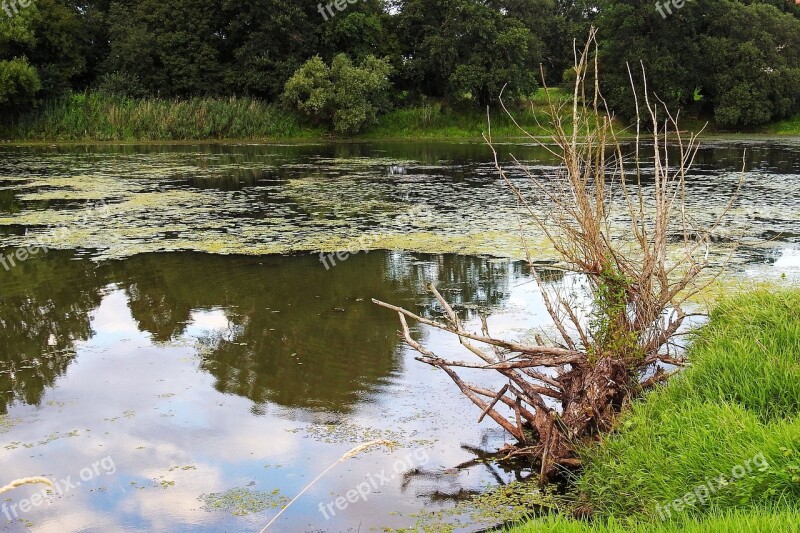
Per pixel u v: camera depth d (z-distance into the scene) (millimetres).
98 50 38250
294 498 4621
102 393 6348
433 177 20453
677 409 4879
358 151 30156
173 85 37094
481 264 10336
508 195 16672
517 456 5289
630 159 24984
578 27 43281
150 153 27797
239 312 8422
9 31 31453
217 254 11109
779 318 5645
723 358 5164
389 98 40656
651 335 5934
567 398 5539
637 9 36312
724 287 8508
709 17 37938
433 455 5305
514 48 38375
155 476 5027
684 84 37000
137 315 8359
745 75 37625
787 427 4098
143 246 11602
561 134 5711
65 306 8695
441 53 38875
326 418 5863
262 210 14906
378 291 9195
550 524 3803
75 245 11688
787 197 15609
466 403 6137
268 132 36531
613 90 36375
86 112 34125
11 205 15367
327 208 15117
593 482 4688
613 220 12742
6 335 7785
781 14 39875
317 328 7875
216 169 22266
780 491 3789
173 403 6141
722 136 36656
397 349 7262
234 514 4578
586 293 8688
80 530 4434
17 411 6027
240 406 6074
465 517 4535
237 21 37312
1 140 33031
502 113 40344
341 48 39625
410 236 12172
